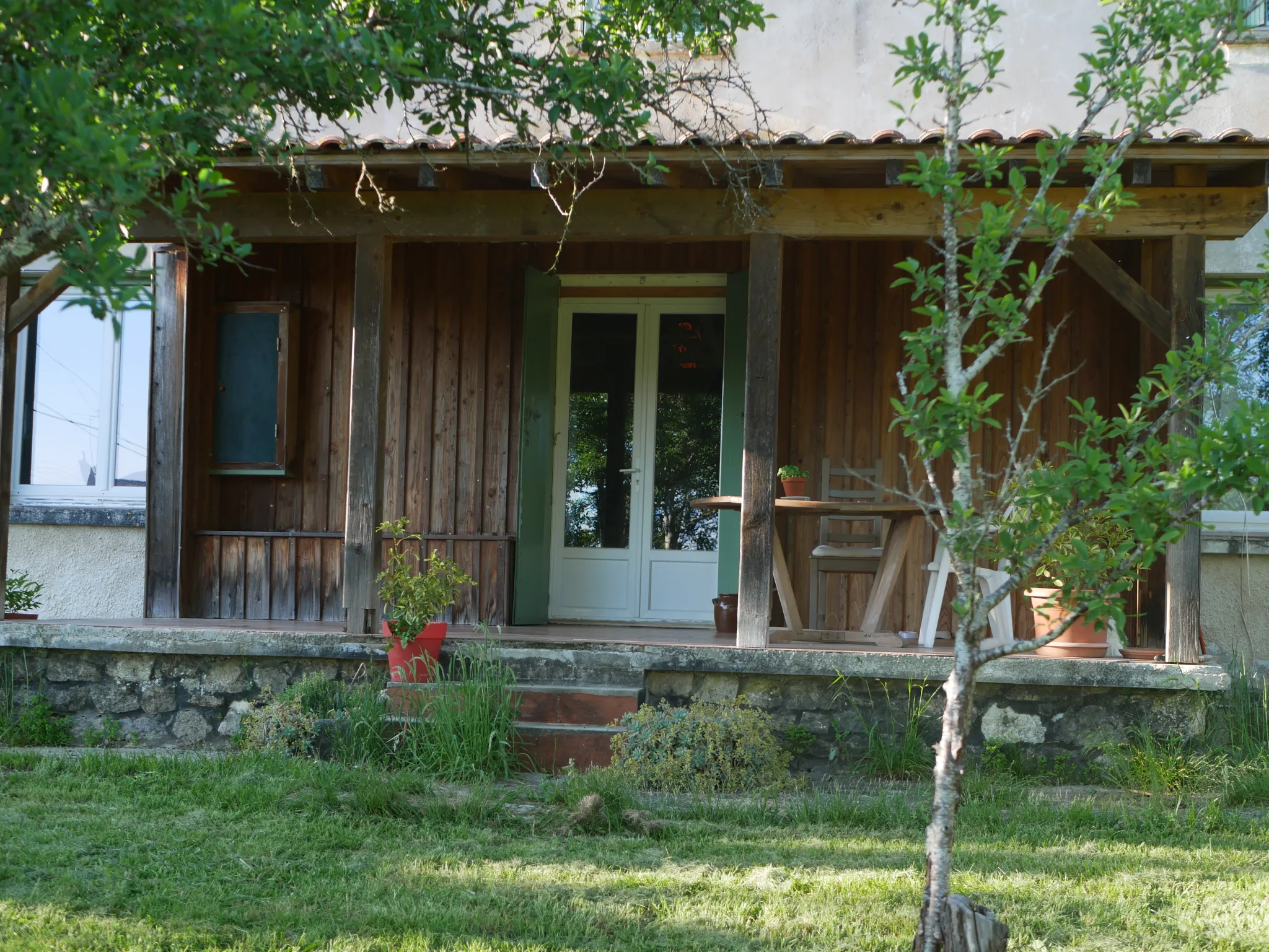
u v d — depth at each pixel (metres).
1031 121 9.26
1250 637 8.24
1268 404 2.99
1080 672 6.59
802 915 3.96
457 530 8.84
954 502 3.34
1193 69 3.54
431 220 7.17
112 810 5.26
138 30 3.21
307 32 3.62
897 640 7.51
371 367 7.18
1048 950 3.68
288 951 3.59
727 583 8.55
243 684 7.25
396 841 4.88
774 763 6.27
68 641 7.29
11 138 2.59
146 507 8.75
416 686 6.66
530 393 8.52
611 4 6.24
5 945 3.54
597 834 5.12
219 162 6.66
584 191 6.34
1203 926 3.92
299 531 8.84
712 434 9.09
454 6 5.37
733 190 6.90
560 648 7.03
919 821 5.39
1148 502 3.04
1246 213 6.54
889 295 8.60
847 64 9.53
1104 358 8.27
